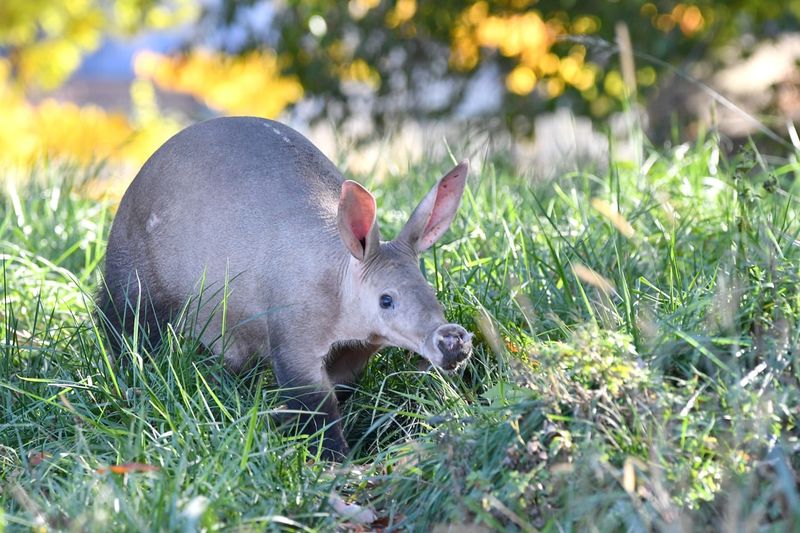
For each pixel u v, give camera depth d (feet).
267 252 32.40
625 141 72.18
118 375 31.73
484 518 22.91
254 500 25.14
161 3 120.06
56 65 124.26
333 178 34.73
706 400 25.40
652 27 70.79
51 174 53.21
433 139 58.34
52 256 42.70
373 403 32.48
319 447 28.37
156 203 35.09
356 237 30.12
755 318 27.27
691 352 27.37
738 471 23.65
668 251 34.83
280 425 31.40
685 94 76.95
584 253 35.73
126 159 87.71
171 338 31.48
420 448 26.45
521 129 74.43
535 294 34.30
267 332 32.50
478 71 78.33
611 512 22.91
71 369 32.09
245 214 33.01
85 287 39.47
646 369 25.75
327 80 79.10
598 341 25.80
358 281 30.55
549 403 25.18
